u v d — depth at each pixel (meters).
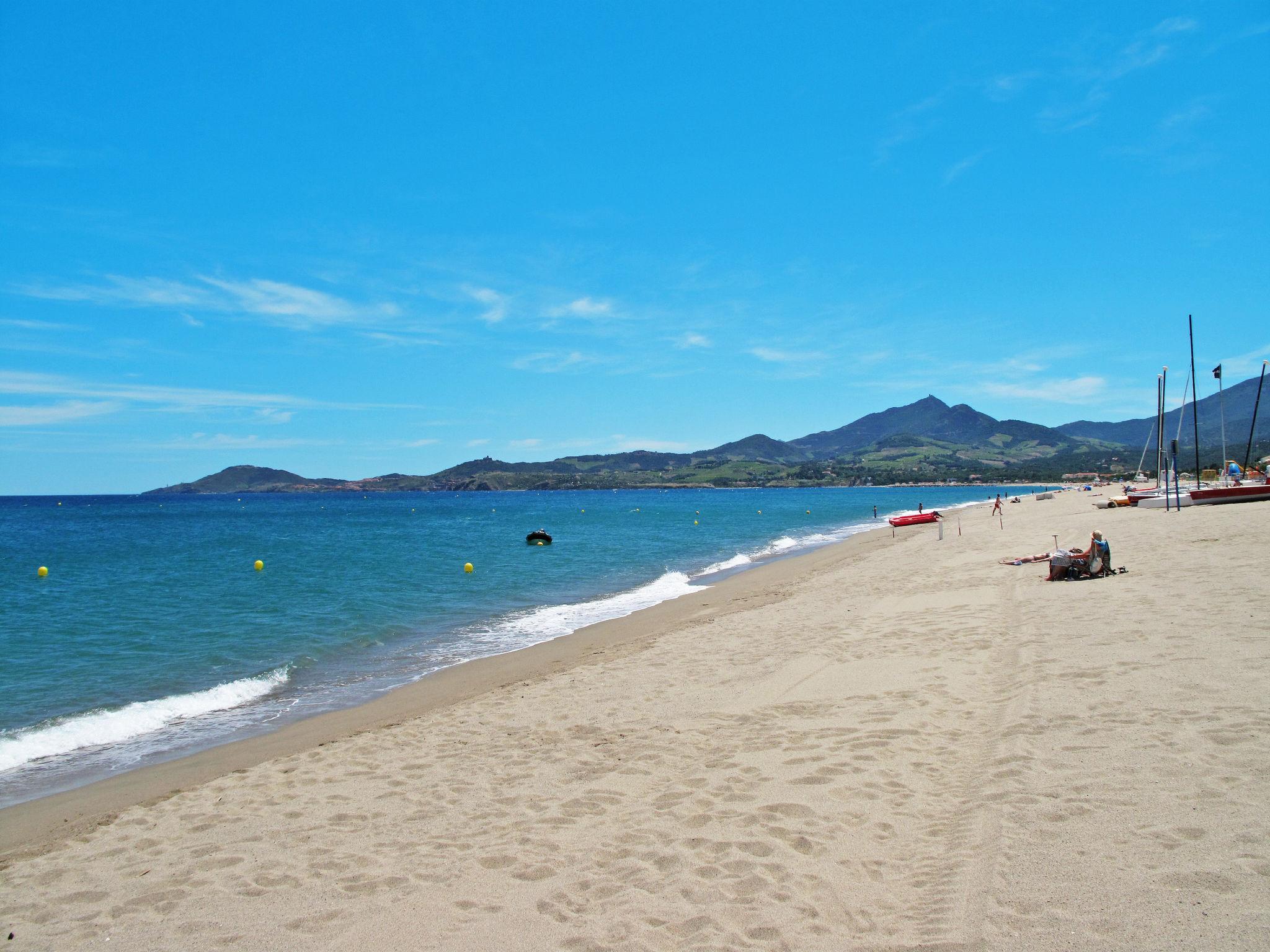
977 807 5.00
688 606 18.67
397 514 101.31
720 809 5.50
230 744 9.44
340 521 80.19
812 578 21.50
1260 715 5.74
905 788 5.55
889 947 3.62
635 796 5.98
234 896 4.94
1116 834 4.29
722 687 9.34
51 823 6.99
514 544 43.53
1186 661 7.46
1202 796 4.57
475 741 8.20
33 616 19.83
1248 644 7.78
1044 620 10.52
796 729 7.16
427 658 14.24
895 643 10.49
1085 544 20.59
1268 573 11.62
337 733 9.46
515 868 4.96
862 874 4.39
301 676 13.21
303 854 5.56
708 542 43.03
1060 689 7.19
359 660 14.34
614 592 22.94
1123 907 3.58
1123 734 5.80
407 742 8.41
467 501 174.50
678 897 4.35
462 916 4.38
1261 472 42.41
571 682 10.64
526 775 6.85
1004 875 4.07
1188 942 3.24
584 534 52.72
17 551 42.41
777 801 5.53
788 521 68.19
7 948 4.49
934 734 6.62
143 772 8.53
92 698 12.01
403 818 6.13
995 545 24.02
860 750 6.39
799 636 12.11
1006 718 6.67
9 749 9.51
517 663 13.23
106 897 5.13
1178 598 10.62
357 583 25.98
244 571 30.50
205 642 16.11
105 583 27.08
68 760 9.14
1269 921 3.27
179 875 5.37
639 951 3.86
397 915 4.46
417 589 24.36
